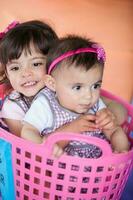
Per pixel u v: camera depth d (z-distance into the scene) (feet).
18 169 2.67
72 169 2.55
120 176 2.72
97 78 2.78
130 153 2.64
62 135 2.38
